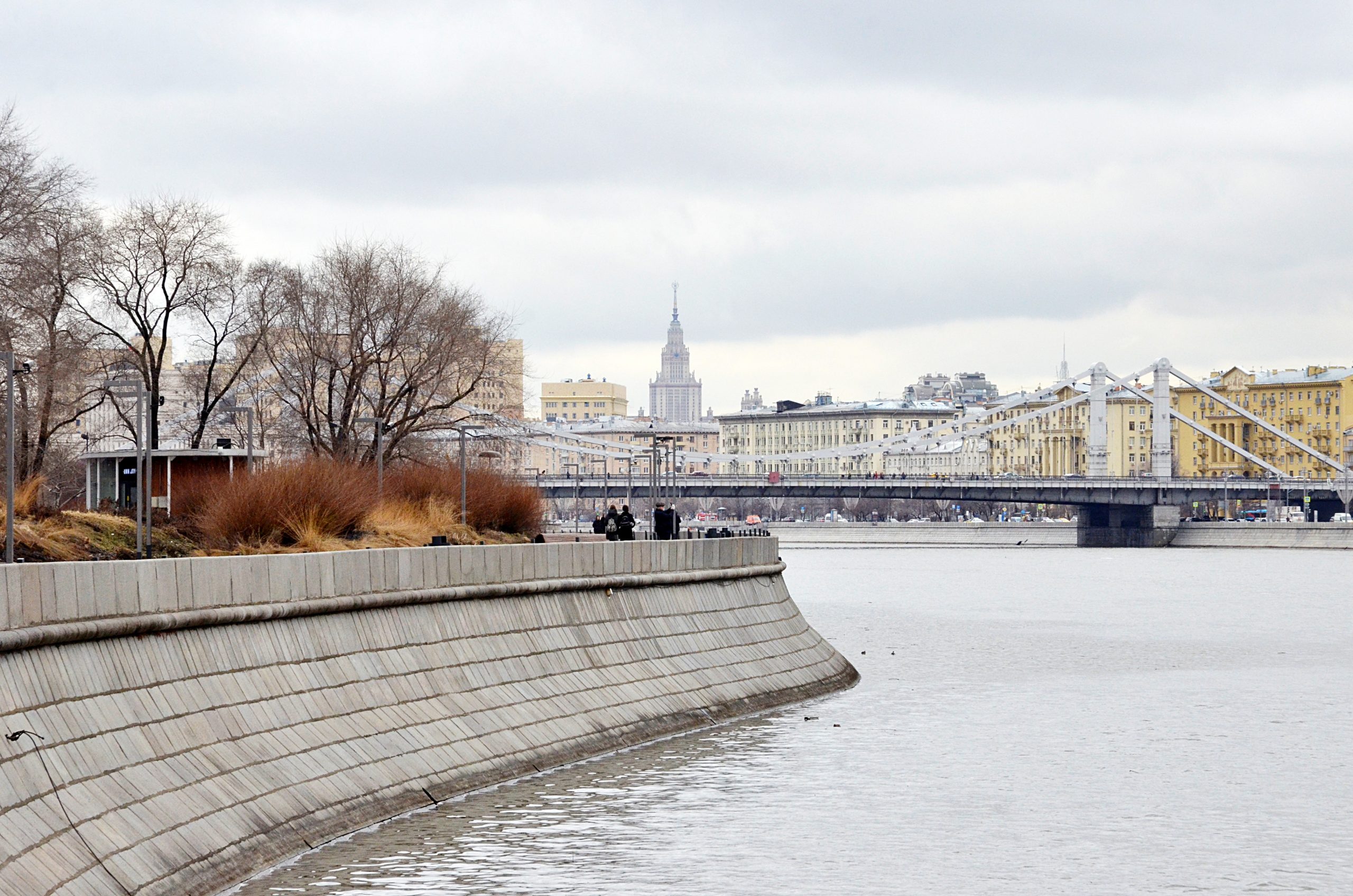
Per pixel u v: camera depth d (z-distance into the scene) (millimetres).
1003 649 96062
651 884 35156
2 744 28281
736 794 45312
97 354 90812
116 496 71812
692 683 58469
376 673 42312
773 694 63875
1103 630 110750
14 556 47312
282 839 35000
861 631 108562
